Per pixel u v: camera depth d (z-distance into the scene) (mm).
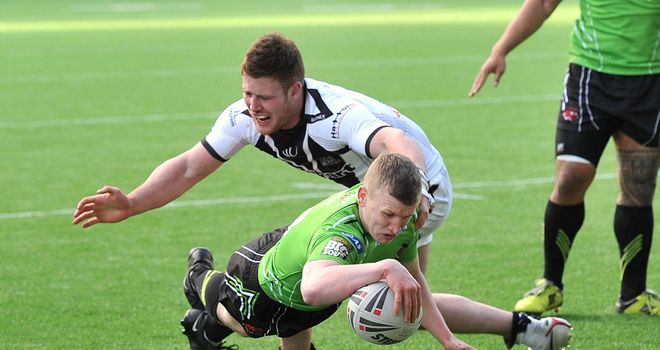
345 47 77875
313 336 19344
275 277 15328
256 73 15367
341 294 13672
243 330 16625
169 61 70938
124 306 21109
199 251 18109
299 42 81438
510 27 21281
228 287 16266
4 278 23203
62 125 45531
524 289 22188
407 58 70938
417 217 14781
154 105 51281
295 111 15828
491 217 29016
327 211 14562
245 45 80188
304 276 13922
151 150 39531
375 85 57656
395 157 13945
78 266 24203
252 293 15789
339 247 13945
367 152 15516
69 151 39469
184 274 23500
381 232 13906
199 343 17750
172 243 26359
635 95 20281
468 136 41906
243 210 30172
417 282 14258
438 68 65438
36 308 20984
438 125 44594
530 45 79000
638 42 20172
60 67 67938
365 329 14258
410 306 13773
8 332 19469
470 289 22172
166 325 19922
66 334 19359
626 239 20719
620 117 20453
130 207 16922
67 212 29875
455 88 56375
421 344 18797
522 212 29594
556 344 16891
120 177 34688
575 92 20719
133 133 43406
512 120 45875
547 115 47281
